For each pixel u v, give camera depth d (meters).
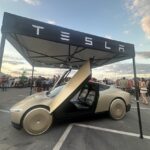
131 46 3.39
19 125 3.21
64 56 5.54
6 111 5.39
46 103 3.52
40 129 3.34
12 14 2.30
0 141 3.01
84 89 4.82
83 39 2.79
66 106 3.80
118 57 4.83
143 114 5.36
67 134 3.39
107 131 3.61
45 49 4.71
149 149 2.75
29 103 3.46
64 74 5.27
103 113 4.37
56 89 4.57
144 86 7.84
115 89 4.82
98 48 2.93
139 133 3.51
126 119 4.63
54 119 3.71
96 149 2.74
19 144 2.90
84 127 3.85
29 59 6.25
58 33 2.59
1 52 2.35
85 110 4.06
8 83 15.06
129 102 4.79
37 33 2.43
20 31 2.32
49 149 2.72
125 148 2.78
